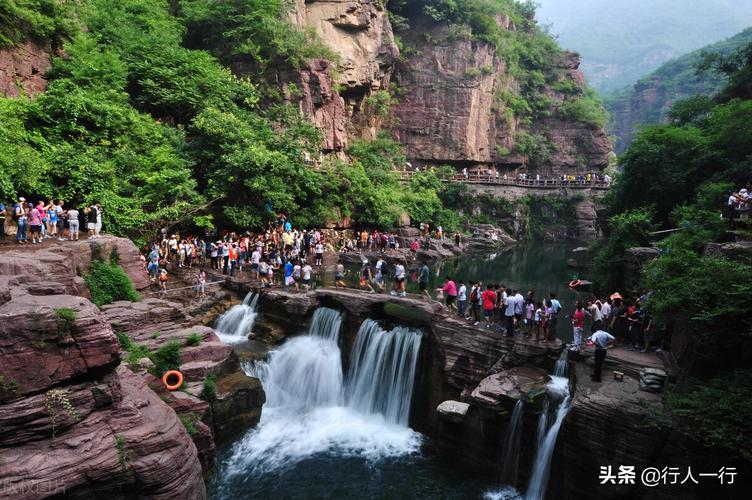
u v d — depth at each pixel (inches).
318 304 830.5
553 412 531.5
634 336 631.8
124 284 731.4
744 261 499.2
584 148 2439.7
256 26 1432.1
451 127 2073.1
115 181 913.5
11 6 908.6
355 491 546.3
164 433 442.0
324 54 1582.2
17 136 811.4
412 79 2103.8
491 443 573.0
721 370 467.8
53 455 384.2
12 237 745.0
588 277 1105.4
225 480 560.7
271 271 895.1
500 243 1801.2
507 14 2471.7
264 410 708.7
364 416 725.9
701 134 1003.9
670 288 520.4
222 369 670.5
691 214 776.9
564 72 2608.3
